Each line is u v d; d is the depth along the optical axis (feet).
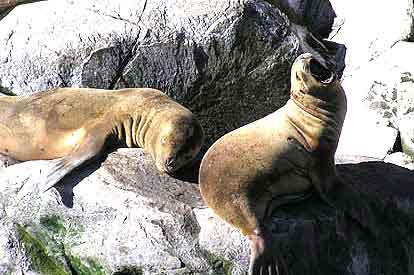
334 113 48.11
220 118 70.33
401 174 55.06
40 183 50.90
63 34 66.44
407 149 67.62
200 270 46.96
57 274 50.08
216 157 48.11
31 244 50.93
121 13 68.03
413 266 52.16
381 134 68.23
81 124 54.39
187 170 52.90
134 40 66.69
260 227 46.70
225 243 47.01
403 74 70.33
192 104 68.95
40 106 55.72
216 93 69.51
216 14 69.10
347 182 52.44
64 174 50.75
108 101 55.21
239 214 46.93
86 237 49.57
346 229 49.75
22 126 55.42
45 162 52.49
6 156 55.98
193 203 49.60
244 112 71.10
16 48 66.54
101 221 49.37
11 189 51.67
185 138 51.80
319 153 48.21
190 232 47.85
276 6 76.95
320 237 48.60
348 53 77.87
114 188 50.08
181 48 67.62
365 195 51.85
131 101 54.80
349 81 73.41
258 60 70.49
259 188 47.37
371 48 76.48
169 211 48.70
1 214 51.67
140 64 66.69
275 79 71.36
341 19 80.74
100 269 48.75
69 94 56.13
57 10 68.18
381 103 69.97
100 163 52.54
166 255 47.42
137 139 54.34
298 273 47.32
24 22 67.67
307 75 47.34
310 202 50.01
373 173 54.95
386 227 51.37
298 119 48.16
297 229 47.75
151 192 50.11
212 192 47.73
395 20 76.59
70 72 65.46
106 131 53.83
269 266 45.93
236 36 69.15
